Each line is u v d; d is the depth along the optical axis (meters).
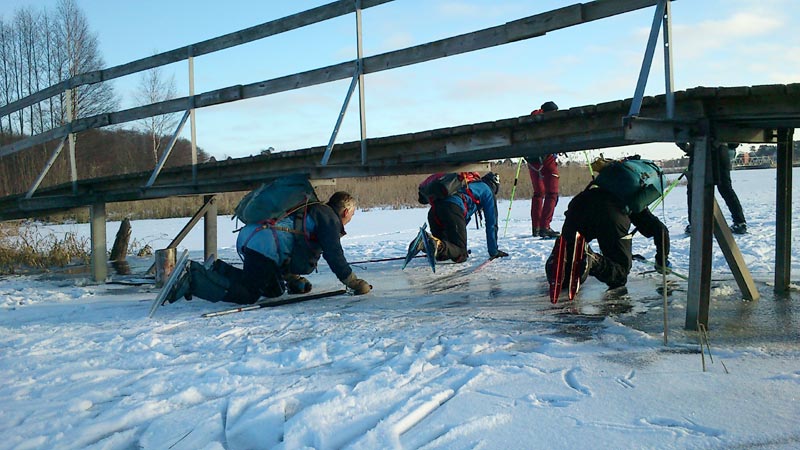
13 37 36.03
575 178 26.12
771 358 3.91
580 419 3.11
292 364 4.26
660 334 4.59
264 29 7.67
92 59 36.34
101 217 9.06
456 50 6.15
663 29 4.66
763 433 2.88
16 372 4.42
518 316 5.41
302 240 6.66
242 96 7.97
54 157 9.45
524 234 12.53
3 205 10.11
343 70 7.02
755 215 12.97
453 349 4.37
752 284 5.61
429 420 3.19
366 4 6.82
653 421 3.07
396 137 6.65
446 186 8.59
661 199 6.29
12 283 9.02
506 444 2.90
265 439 3.14
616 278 6.04
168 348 4.86
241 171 8.27
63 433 3.32
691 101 4.65
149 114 8.97
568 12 5.33
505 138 5.91
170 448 3.09
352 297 6.75
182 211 22.81
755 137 5.44
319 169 7.28
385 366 4.07
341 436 3.08
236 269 6.75
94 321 6.06
